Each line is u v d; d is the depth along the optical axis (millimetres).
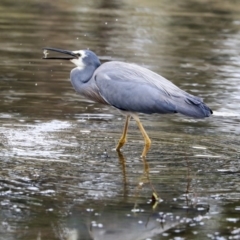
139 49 23344
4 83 17703
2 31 25641
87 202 9727
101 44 23906
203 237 8625
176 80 18609
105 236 8602
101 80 12664
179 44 24828
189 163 11766
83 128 14008
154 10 33500
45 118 14648
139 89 12312
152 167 11477
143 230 8820
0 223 8906
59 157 11828
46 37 24781
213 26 29297
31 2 33875
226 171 11367
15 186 10289
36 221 9031
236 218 9305
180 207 9656
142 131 12336
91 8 33406
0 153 11914
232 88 18000
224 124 14711
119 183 10562
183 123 14773
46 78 18578
